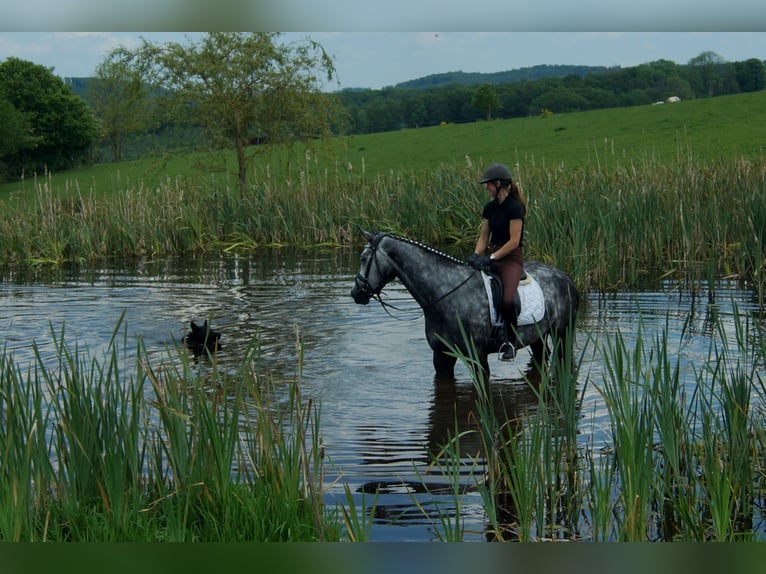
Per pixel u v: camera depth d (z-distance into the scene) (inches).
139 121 1087.6
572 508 256.2
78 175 2060.8
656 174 832.3
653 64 2965.1
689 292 568.4
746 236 633.6
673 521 248.1
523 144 1850.4
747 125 1691.7
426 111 3065.9
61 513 237.1
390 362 417.1
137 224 884.0
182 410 256.5
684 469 278.4
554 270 397.7
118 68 1061.8
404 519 250.2
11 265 802.2
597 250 623.5
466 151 1835.6
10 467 223.0
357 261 776.3
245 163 1085.1
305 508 238.4
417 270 379.2
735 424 258.7
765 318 478.3
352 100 3125.0
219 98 1040.8
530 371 402.9
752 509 253.6
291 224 911.7
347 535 236.4
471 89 3110.2
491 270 376.2
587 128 1968.5
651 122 1909.4
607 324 475.8
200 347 447.2
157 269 756.6
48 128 2600.9
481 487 239.9
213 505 237.0
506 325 372.2
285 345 450.9
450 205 882.1
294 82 1058.7
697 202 693.3
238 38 1051.3
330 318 520.7
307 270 729.0
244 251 872.3
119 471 228.5
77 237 845.2
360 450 302.7
